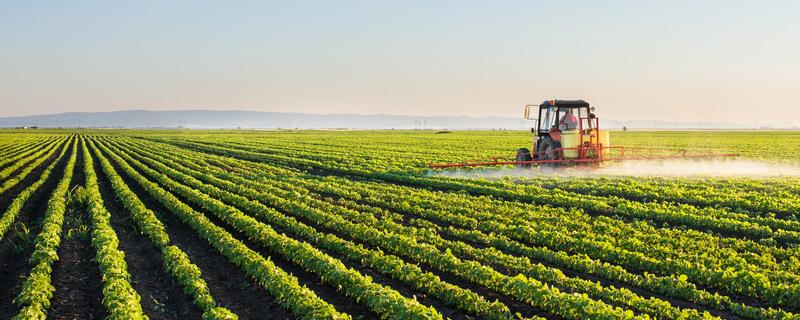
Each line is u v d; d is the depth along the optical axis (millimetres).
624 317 8516
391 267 11594
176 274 11539
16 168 35438
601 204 18703
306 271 12195
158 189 22562
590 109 26672
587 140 26047
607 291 10062
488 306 9539
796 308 9844
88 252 13578
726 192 21781
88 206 19234
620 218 17203
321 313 8898
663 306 9312
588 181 24016
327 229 16312
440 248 13602
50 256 12367
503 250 13711
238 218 16328
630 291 10312
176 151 56375
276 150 54219
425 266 12320
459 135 106000
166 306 10289
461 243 13430
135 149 60594
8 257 13367
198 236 15531
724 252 12695
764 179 25578
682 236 14406
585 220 16750
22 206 20062
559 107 27031
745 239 14547
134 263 12852
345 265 12539
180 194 23562
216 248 13984
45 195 23906
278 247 13422
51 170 35281
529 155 29172
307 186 25750
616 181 24703
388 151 50531
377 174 29969
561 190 22328
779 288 10078
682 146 56062
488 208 18578
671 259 12031
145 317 9039
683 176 27141
